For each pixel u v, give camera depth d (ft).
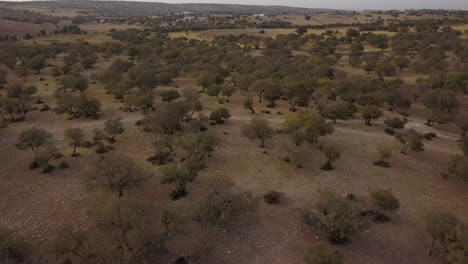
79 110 230.68
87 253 96.17
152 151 176.14
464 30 566.36
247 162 164.86
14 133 197.26
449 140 207.62
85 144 179.11
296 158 169.68
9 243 97.14
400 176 155.02
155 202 129.80
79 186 139.85
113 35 615.98
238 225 117.19
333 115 226.58
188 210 117.80
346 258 102.99
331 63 427.33
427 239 111.75
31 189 137.69
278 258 102.89
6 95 266.36
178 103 216.74
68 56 415.64
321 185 144.77
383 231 115.24
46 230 113.60
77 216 120.88
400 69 399.65
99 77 319.88
